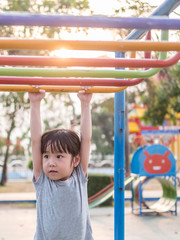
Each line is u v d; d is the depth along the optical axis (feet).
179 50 5.49
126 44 5.37
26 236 18.70
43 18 4.72
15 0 22.39
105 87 8.28
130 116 49.19
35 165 6.88
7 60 6.07
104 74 7.31
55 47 5.24
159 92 37.35
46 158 6.63
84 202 6.87
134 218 23.71
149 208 26.04
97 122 120.88
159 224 21.68
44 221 6.69
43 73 7.08
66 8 21.31
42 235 6.80
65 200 6.56
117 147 10.70
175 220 22.98
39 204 6.79
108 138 120.16
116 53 10.55
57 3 21.67
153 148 25.41
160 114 39.65
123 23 4.89
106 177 30.01
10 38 5.29
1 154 121.90
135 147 47.47
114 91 8.39
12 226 21.39
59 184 6.56
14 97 26.27
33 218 24.13
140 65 6.52
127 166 38.50
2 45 5.10
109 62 6.38
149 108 39.50
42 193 6.77
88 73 7.29
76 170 6.96
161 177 25.71
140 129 48.83
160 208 25.52
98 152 119.75
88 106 7.49
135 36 9.17
